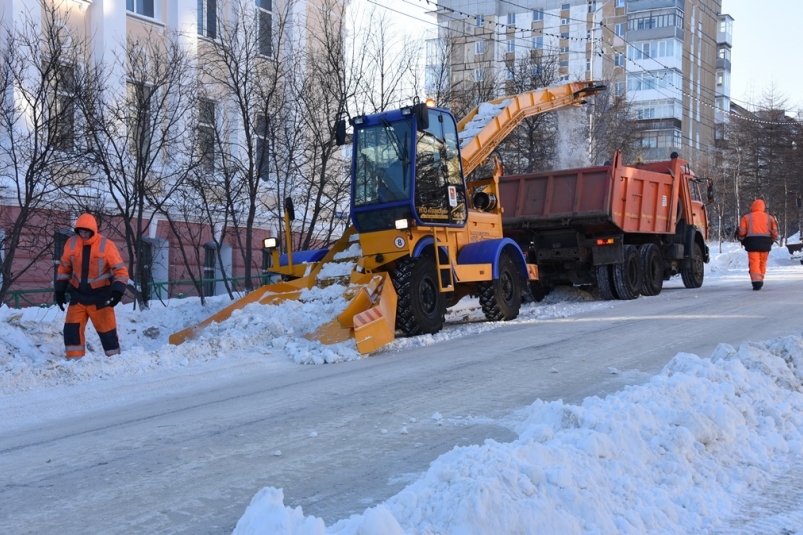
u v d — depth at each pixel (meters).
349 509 4.25
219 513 4.25
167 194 15.55
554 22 65.06
